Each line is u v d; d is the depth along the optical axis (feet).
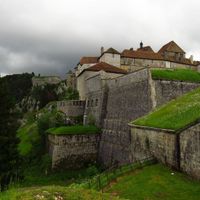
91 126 206.69
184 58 330.75
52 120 238.27
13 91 635.25
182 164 82.43
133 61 293.84
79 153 194.49
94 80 222.48
